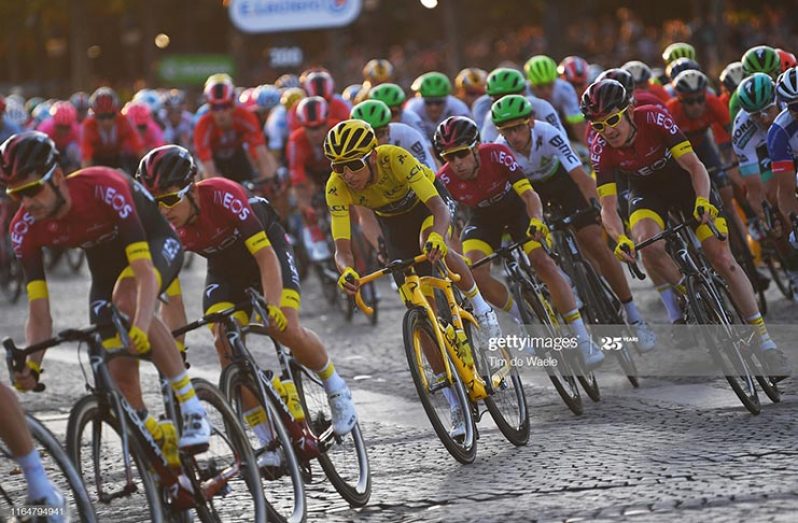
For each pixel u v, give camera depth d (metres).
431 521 13.34
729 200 24.78
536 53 75.69
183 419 12.52
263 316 13.62
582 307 21.44
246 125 32.66
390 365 23.48
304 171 30.06
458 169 18.73
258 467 13.44
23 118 45.91
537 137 21.75
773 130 19.66
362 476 14.66
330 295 30.64
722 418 17.17
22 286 35.56
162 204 13.58
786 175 19.64
